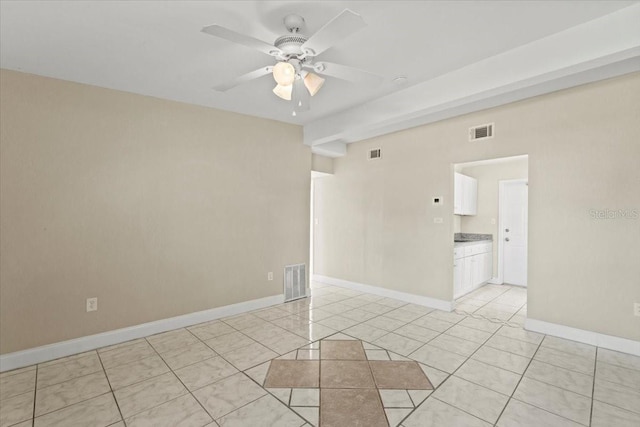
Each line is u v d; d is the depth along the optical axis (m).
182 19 2.00
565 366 2.48
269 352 2.77
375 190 4.79
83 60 2.50
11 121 2.57
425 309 4.02
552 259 3.10
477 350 2.79
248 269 3.99
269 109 3.78
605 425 1.80
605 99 2.81
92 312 2.90
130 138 3.13
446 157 3.95
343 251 5.29
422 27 2.12
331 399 2.07
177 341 3.04
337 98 3.44
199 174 3.57
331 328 3.35
